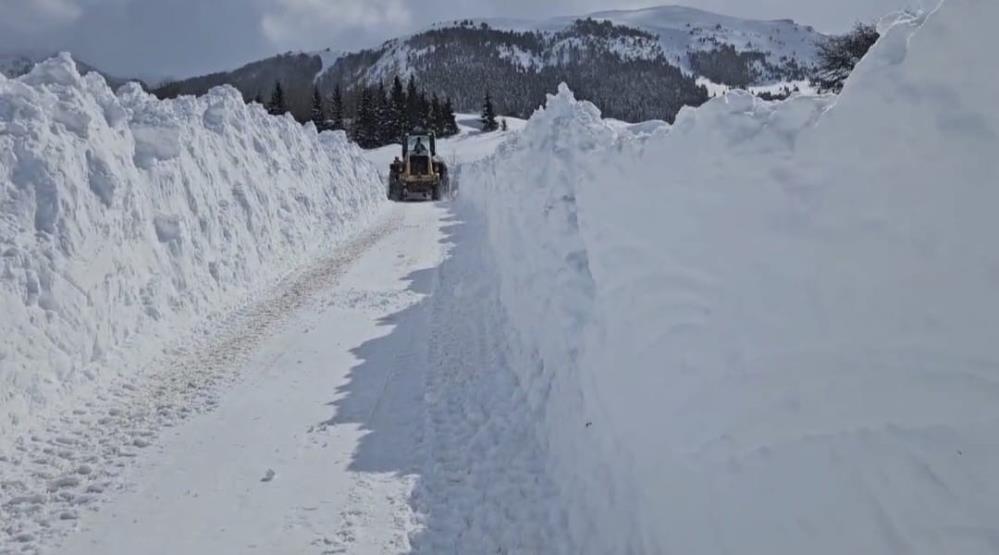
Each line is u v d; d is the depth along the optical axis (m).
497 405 5.89
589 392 4.62
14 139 6.49
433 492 4.63
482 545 4.02
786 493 2.53
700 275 3.45
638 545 3.48
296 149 16.80
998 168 2.00
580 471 4.34
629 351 4.08
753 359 2.90
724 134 3.43
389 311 9.34
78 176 6.98
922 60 2.29
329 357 7.39
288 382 6.64
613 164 4.98
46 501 4.47
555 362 5.62
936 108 2.21
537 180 8.25
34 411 5.52
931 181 2.20
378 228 18.14
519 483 4.65
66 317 6.25
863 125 2.50
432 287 10.71
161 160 9.34
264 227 12.04
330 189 18.14
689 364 3.38
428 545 4.05
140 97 9.65
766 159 3.05
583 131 7.89
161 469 4.92
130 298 7.43
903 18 2.66
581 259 6.10
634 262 4.28
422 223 19.30
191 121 10.91
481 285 10.02
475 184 23.09
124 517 4.32
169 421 5.71
